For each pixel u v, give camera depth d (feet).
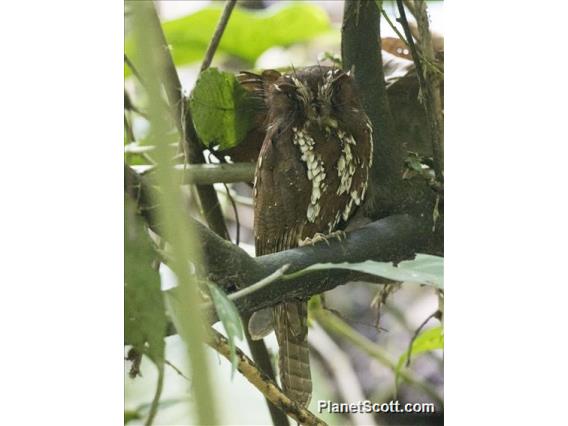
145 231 19.66
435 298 21.02
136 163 20.47
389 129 20.44
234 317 19.63
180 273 9.96
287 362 20.43
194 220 19.93
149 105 10.02
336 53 21.03
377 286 20.94
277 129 20.51
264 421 20.39
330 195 20.53
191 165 20.45
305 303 20.43
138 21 10.09
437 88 20.47
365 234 20.29
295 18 20.99
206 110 20.42
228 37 21.02
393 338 20.92
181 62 21.06
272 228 20.54
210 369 9.72
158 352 19.65
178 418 20.20
